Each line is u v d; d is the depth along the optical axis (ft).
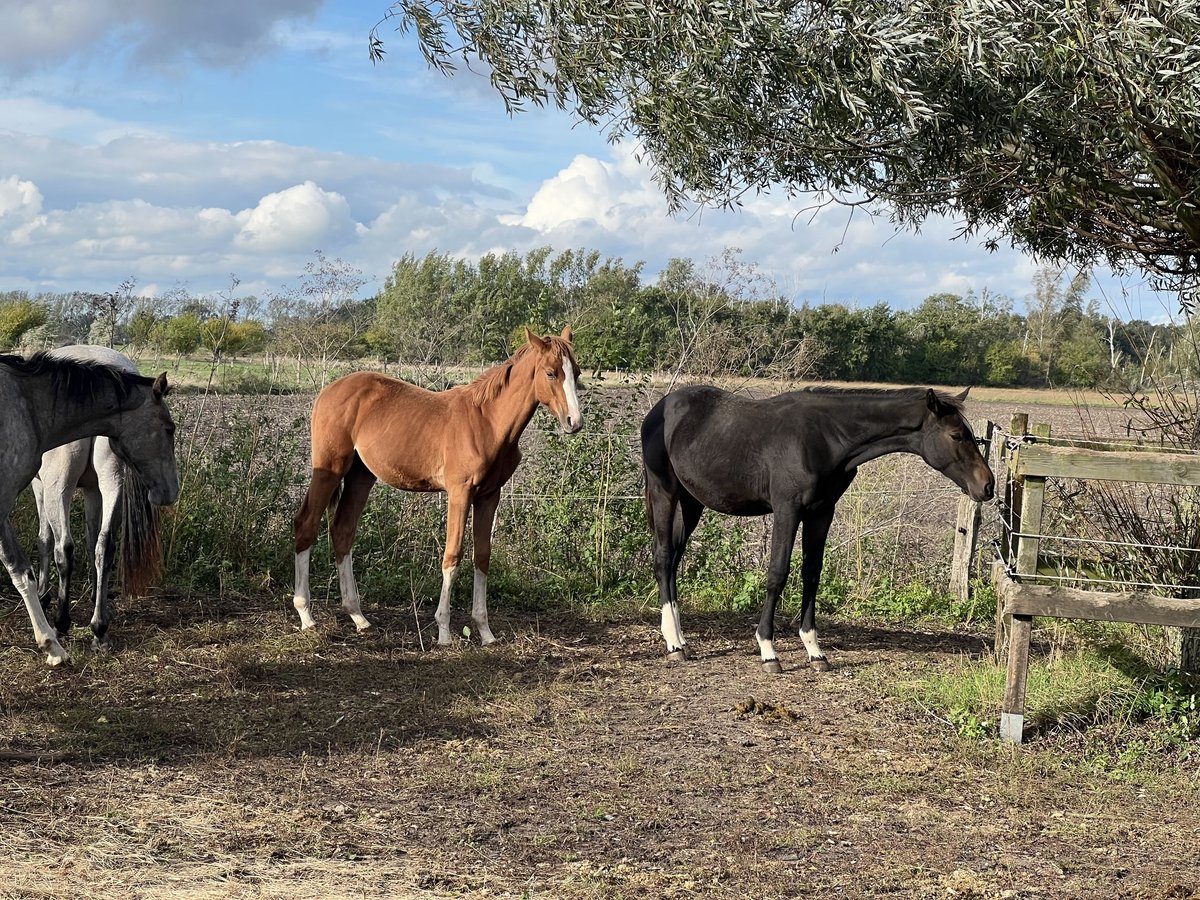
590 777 16.44
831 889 12.65
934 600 30.07
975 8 15.51
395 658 22.95
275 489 30.37
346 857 13.06
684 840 14.08
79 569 27.91
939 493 35.27
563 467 31.60
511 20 18.29
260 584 28.17
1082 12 15.10
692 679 22.38
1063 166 17.90
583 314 34.63
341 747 17.30
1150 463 17.42
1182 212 17.89
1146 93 15.30
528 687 21.35
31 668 20.27
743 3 16.66
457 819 14.53
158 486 21.07
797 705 20.59
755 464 22.74
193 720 18.24
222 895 11.71
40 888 11.47
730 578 30.68
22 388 19.20
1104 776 16.96
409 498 31.19
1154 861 13.78
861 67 17.21
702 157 20.52
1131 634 23.43
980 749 17.99
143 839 13.23
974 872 13.24
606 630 26.63
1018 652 18.20
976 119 17.75
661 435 24.16
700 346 34.45
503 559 30.30
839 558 31.68
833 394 22.44
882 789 16.14
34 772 15.37
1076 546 23.52
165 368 41.39
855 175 20.30
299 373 36.68
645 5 17.17
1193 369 22.79
